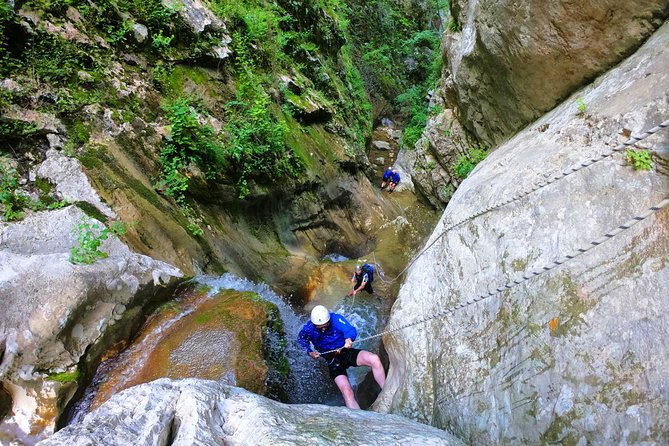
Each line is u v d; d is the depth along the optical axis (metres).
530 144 4.51
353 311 6.45
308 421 2.42
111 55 6.08
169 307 4.53
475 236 3.88
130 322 4.07
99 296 3.81
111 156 5.26
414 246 8.84
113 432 2.11
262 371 3.88
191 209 5.96
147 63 6.56
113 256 4.18
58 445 1.96
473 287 3.62
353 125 12.73
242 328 4.23
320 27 12.27
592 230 2.84
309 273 7.25
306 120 9.79
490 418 2.83
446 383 3.35
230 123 7.14
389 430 2.35
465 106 7.71
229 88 7.73
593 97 3.99
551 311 2.73
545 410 2.47
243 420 2.33
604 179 2.97
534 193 3.42
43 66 5.26
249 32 8.70
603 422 2.18
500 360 2.97
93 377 3.72
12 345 3.32
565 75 4.98
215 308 4.52
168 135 6.07
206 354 3.91
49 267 3.71
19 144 4.82
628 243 2.56
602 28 4.34
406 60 19.58
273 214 7.88
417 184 10.37
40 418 3.26
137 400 2.40
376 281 7.45
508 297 3.13
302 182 8.39
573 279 2.72
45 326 3.41
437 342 3.72
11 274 3.59
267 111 7.97
